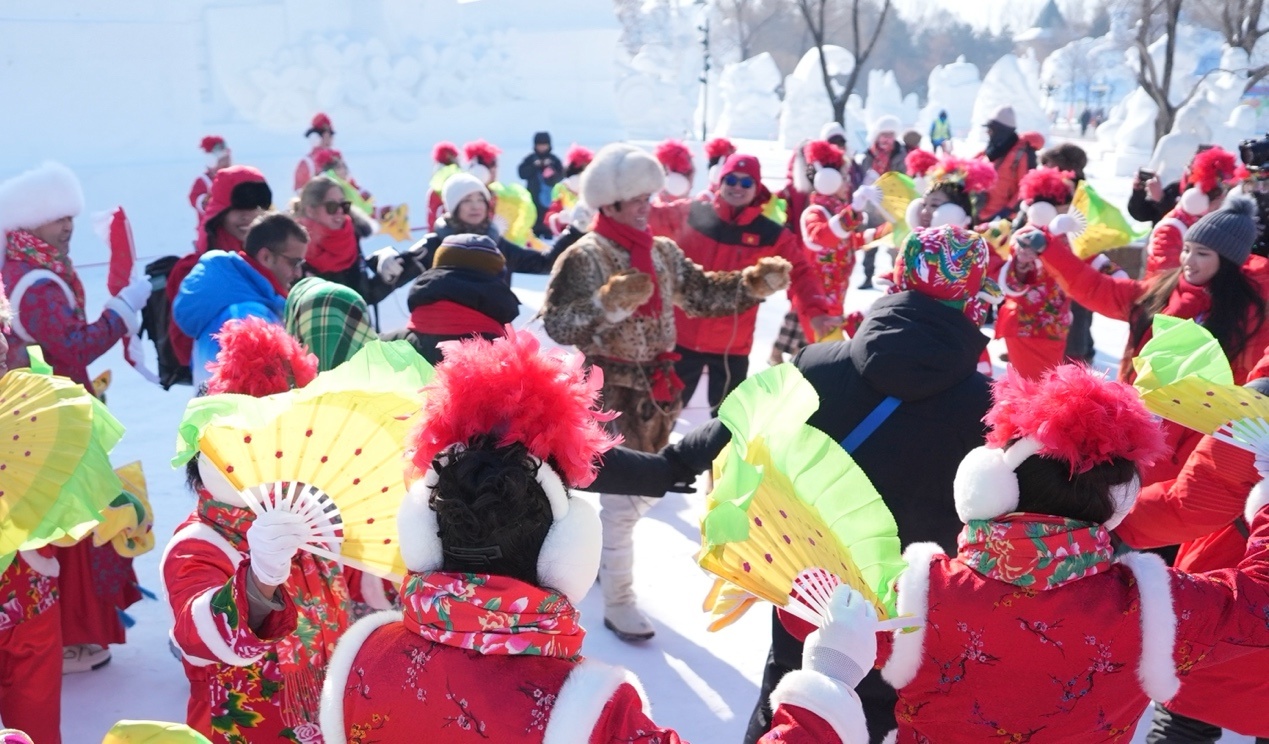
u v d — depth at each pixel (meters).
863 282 12.53
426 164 19.38
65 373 3.71
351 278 5.63
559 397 1.45
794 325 6.78
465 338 3.46
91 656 3.80
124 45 16.19
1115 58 48.34
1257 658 2.31
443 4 21.53
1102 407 1.73
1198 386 2.03
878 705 2.37
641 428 4.13
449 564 1.45
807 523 1.60
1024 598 1.76
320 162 11.95
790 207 8.43
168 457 6.13
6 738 1.33
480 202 6.09
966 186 5.62
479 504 1.37
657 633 4.18
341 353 3.15
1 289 2.25
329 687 1.50
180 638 1.76
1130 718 1.80
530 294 11.42
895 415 2.36
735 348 5.27
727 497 1.39
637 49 27.78
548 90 23.62
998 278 5.89
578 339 3.92
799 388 1.67
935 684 1.82
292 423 1.59
